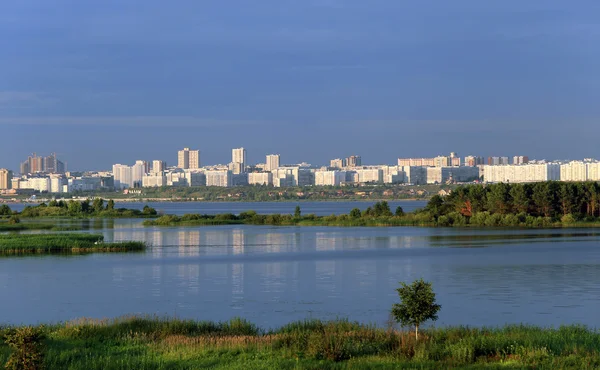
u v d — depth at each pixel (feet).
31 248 415.23
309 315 211.20
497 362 125.80
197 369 123.03
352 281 287.69
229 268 336.29
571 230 580.71
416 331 143.23
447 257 377.71
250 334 159.12
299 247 453.17
